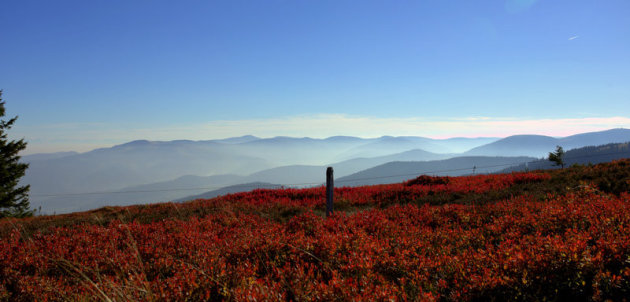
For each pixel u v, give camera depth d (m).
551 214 8.24
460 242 7.36
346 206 18.06
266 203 18.78
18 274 6.04
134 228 10.84
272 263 5.75
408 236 7.96
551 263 4.79
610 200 10.07
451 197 17.81
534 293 4.29
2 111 29.92
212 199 22.17
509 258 4.98
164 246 8.12
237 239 7.59
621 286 4.15
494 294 4.41
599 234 6.11
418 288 4.68
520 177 21.36
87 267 6.12
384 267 5.69
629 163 21.66
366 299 4.08
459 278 4.98
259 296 4.18
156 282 4.92
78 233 10.93
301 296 4.30
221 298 4.65
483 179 23.62
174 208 18.52
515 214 10.09
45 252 7.45
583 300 4.29
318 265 5.89
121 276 5.73
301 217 10.02
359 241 6.89
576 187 14.95
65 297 4.91
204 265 5.54
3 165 29.45
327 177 13.18
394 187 22.66
